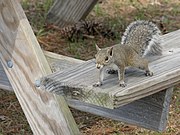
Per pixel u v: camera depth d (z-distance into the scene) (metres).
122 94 3.10
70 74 3.55
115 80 3.34
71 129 4.10
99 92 3.14
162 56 3.96
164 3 10.21
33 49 4.20
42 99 4.14
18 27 4.20
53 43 8.11
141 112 3.71
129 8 9.81
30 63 4.18
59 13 8.59
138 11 9.65
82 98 3.27
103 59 3.23
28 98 4.20
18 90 4.26
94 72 3.57
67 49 7.88
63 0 8.48
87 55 7.67
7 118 6.21
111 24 8.80
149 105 3.64
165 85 3.48
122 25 8.74
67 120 4.12
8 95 6.78
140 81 3.33
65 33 8.27
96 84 3.26
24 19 4.26
